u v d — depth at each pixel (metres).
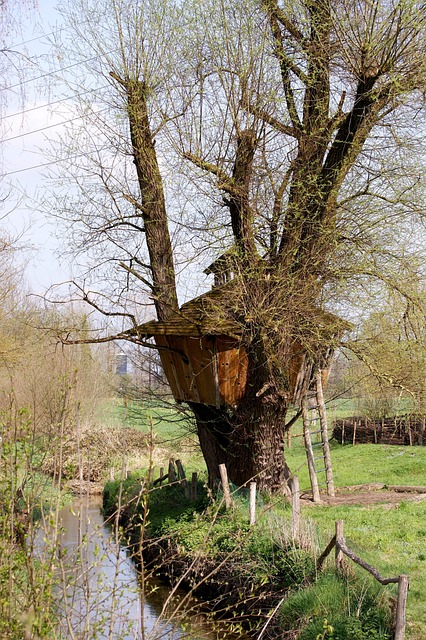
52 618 5.45
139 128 14.53
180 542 12.99
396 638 7.51
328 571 9.87
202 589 11.95
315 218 13.19
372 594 8.85
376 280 12.77
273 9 12.80
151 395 18.41
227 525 12.77
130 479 21.48
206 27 12.84
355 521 14.18
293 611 9.33
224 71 12.97
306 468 24.06
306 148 13.09
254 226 13.23
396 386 13.53
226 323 13.73
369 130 13.09
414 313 12.88
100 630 5.71
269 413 14.59
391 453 25.66
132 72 14.20
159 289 15.28
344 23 12.22
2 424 5.51
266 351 13.58
